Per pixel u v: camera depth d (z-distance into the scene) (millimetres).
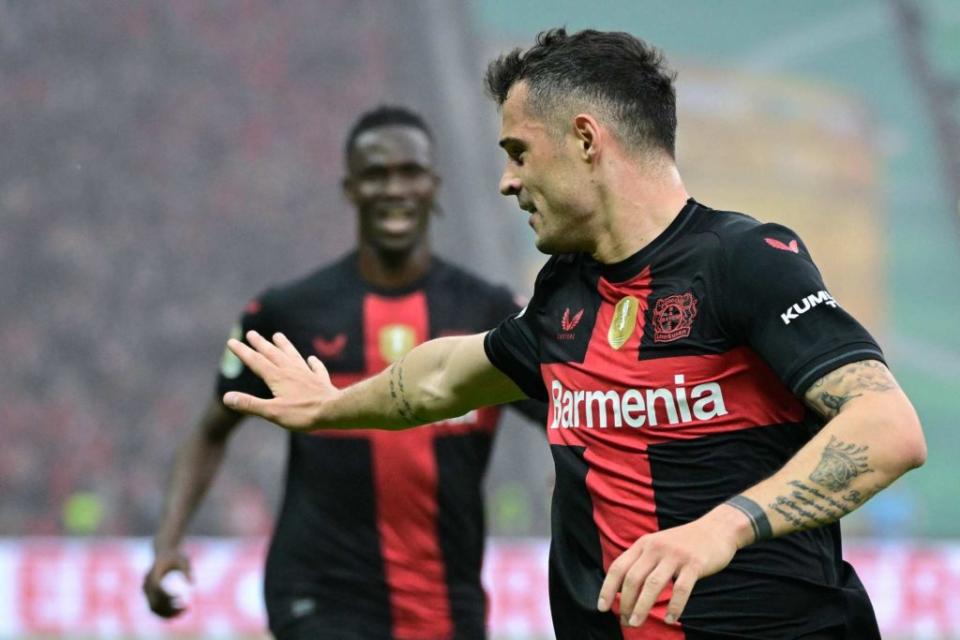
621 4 56656
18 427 53062
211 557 40188
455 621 16625
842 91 55750
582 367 9688
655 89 9617
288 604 16438
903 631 42469
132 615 40125
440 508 16531
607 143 9469
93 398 54219
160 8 58938
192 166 58219
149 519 52719
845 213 55406
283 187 59094
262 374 11203
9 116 56812
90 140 57438
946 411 53312
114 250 56500
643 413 9328
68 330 55031
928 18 55781
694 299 9164
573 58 9562
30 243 55750
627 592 7965
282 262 58531
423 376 10883
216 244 57875
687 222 9453
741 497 8266
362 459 16453
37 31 57625
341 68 60125
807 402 8680
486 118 57250
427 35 58969
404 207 17188
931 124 55438
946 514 51062
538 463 52000
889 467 8195
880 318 54750
